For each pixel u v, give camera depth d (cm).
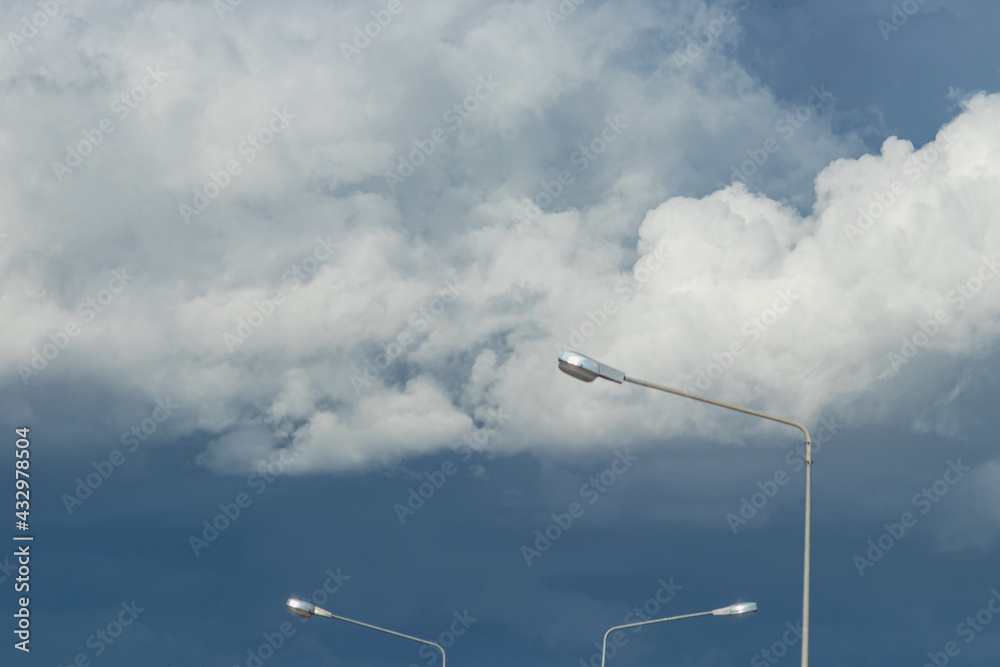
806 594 2044
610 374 2053
